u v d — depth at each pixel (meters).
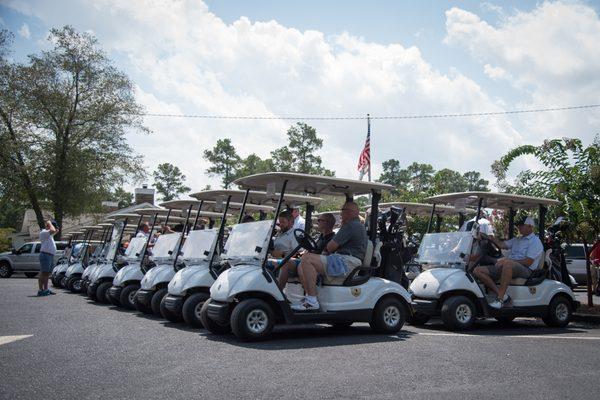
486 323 9.18
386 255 8.00
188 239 9.01
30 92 31.33
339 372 4.85
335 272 7.10
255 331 6.53
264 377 4.65
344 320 7.12
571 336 7.39
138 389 4.26
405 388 4.34
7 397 4.01
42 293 13.02
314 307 6.91
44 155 31.61
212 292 6.96
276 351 5.85
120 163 33.28
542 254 8.69
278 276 7.18
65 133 32.44
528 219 8.70
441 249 8.63
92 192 32.62
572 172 10.46
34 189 31.91
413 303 8.20
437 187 20.09
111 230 13.43
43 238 13.06
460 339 6.83
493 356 5.63
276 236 8.04
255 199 9.06
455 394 4.19
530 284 8.53
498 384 4.50
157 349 5.93
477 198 8.70
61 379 4.55
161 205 10.44
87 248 14.64
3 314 9.01
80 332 7.11
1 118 31.75
